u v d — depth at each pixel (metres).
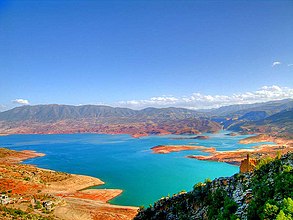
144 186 157.25
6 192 124.94
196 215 57.44
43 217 94.50
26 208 102.50
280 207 35.31
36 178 155.38
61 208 108.50
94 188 155.25
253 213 38.78
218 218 44.66
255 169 56.16
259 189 44.69
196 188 66.75
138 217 76.69
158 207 73.25
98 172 195.62
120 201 132.25
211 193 58.41
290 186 40.44
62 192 140.75
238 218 40.56
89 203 122.06
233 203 45.34
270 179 47.22
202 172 189.88
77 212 106.94
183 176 179.00
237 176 56.81
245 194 47.81
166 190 149.38
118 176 182.00
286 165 47.72
